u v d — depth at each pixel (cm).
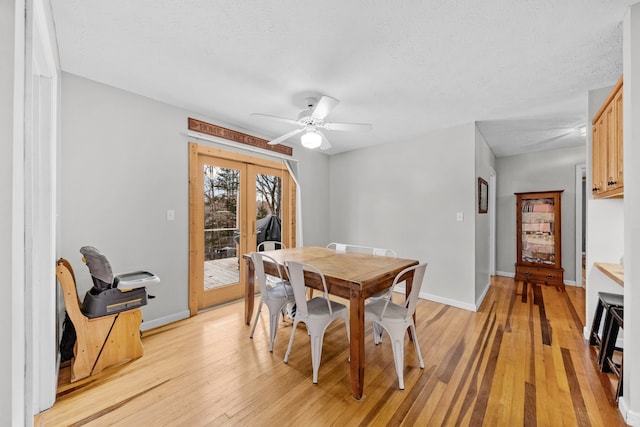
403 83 243
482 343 248
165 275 288
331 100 216
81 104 234
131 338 217
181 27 173
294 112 313
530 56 200
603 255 250
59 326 208
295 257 278
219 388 183
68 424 152
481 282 375
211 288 339
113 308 206
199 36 181
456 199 354
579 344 245
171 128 293
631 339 152
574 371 203
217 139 334
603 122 220
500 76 230
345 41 185
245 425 153
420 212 390
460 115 318
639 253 150
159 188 283
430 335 265
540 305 352
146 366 209
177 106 296
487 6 152
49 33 150
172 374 199
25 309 103
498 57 202
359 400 173
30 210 105
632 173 152
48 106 167
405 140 408
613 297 219
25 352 103
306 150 470
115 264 253
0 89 76
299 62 211
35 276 152
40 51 140
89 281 237
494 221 515
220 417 158
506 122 341
